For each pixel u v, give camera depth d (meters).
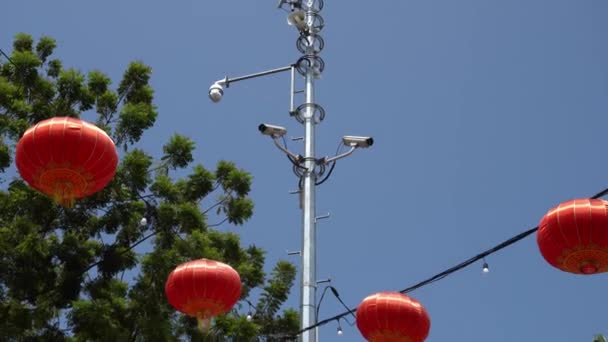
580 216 8.58
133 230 17.02
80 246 16.47
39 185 9.02
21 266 15.58
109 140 9.13
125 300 16.27
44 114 17.22
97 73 17.98
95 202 16.95
